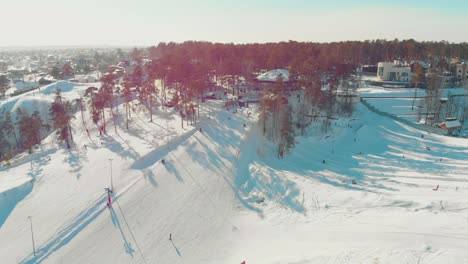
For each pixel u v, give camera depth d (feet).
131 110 326.03
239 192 189.67
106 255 134.72
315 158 237.04
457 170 201.67
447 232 130.62
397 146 252.01
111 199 167.63
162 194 176.65
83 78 595.47
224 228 157.89
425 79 394.73
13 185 181.78
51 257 132.57
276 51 427.33
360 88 399.44
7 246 138.00
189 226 156.56
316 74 299.58
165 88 384.88
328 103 302.04
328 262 120.88
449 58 495.41
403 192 171.42
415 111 328.08
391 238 131.75
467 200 156.56
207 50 461.37
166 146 230.27
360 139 265.95
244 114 293.43
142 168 202.39
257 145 244.01
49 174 198.39
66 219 153.07
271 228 154.30
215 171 203.62
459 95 361.71
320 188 182.80
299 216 161.38
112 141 251.39
